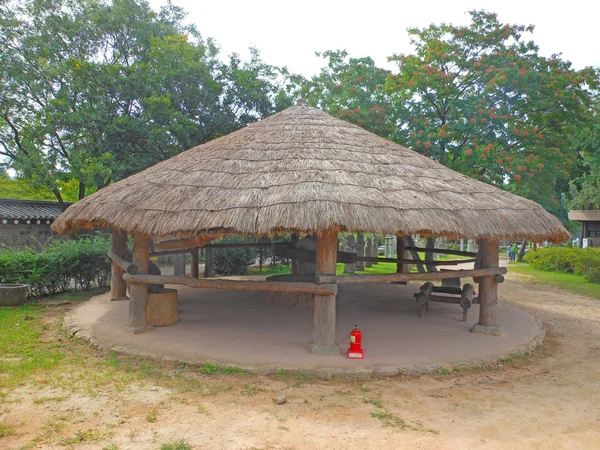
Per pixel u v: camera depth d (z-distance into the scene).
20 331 6.70
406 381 4.92
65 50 16.23
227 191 5.60
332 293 5.46
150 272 7.24
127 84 13.40
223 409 4.05
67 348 5.91
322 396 4.43
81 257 10.32
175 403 4.16
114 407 4.04
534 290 13.26
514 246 25.91
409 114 13.98
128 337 6.15
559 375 5.42
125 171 13.43
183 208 5.43
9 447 3.28
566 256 17.91
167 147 14.19
